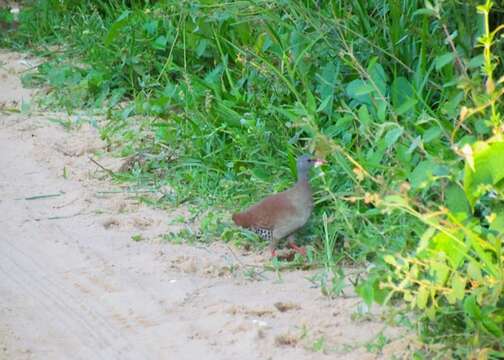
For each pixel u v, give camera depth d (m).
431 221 8.09
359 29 13.04
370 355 8.63
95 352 8.98
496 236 8.34
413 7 12.70
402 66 12.80
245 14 13.53
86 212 12.05
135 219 11.80
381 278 8.42
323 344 8.91
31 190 12.70
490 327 7.98
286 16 13.45
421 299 8.03
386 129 10.11
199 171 12.84
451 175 8.66
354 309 9.52
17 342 9.17
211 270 10.50
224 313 9.55
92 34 17.30
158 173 13.07
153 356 8.88
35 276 10.52
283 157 12.53
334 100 12.73
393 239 9.84
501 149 8.02
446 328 8.45
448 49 12.02
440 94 12.24
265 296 9.91
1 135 14.57
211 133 13.14
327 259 10.41
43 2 19.11
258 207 10.79
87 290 10.16
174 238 11.22
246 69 13.98
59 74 16.38
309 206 10.61
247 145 12.71
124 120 14.59
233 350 8.90
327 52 13.12
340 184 11.52
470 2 11.43
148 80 15.36
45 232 11.55
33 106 15.73
